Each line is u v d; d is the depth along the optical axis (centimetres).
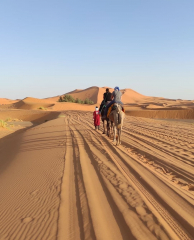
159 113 6500
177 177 684
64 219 443
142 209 464
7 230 428
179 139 1285
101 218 438
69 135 1517
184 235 380
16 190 634
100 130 1730
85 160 857
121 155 912
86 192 559
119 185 597
